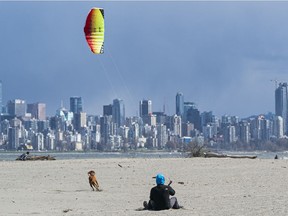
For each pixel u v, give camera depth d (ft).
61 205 102.94
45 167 209.46
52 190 131.23
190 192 122.21
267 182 144.05
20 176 170.40
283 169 192.75
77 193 124.57
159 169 197.36
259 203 97.50
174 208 92.07
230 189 127.85
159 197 91.20
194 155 320.29
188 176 166.71
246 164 222.28
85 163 236.22
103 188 135.64
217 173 176.96
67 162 244.63
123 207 98.89
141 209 93.81
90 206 101.24
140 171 188.85
